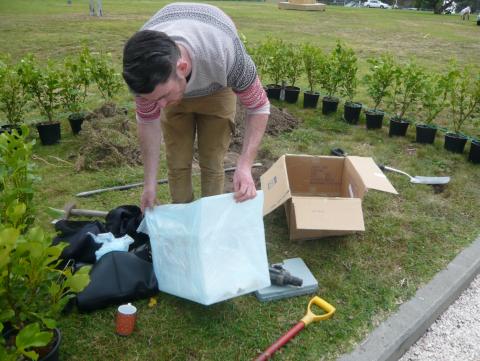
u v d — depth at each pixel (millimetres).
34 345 1571
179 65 1908
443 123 6207
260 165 4703
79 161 4441
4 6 22500
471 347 2715
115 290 2594
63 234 2947
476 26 24500
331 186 3879
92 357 2320
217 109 2795
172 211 2500
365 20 24562
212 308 2680
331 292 2898
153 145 2584
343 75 6254
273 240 3396
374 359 2422
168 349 2393
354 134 5738
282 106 6801
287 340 2463
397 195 4168
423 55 12758
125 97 6754
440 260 3293
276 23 19969
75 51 10656
